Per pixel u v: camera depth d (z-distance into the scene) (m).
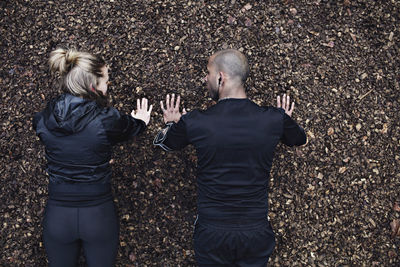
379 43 2.77
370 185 2.70
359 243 2.68
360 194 2.69
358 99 2.72
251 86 2.70
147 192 2.65
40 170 2.67
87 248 2.03
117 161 2.65
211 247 1.81
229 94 1.79
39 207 2.65
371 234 2.69
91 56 1.86
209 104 2.68
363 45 2.76
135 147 2.66
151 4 2.76
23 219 2.65
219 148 1.72
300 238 2.66
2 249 2.65
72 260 2.07
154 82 2.69
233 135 1.71
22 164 2.67
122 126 1.97
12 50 2.75
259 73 2.71
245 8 2.76
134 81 2.69
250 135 1.71
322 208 2.67
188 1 2.76
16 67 2.73
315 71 2.73
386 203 2.70
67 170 1.86
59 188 1.89
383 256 2.68
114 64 2.70
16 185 2.67
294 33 2.75
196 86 2.69
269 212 2.66
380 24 2.74
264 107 1.82
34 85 2.71
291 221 2.66
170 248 2.65
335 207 2.68
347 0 2.76
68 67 1.82
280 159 2.67
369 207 2.69
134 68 2.70
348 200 2.69
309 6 2.75
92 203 1.92
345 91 2.73
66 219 1.92
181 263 2.65
